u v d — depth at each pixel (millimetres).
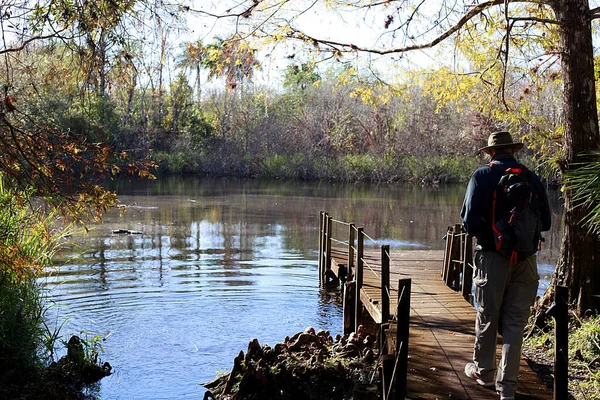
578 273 7938
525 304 4867
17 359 7301
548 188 33562
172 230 20812
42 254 8781
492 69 10781
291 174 46062
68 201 7191
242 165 48656
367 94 10773
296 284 13453
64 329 9875
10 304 7527
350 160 44625
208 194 33625
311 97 50062
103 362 8492
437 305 8586
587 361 6879
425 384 5367
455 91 11156
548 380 6617
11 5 6656
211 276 13953
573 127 7945
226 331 10031
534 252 4820
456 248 11297
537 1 8211
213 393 7410
